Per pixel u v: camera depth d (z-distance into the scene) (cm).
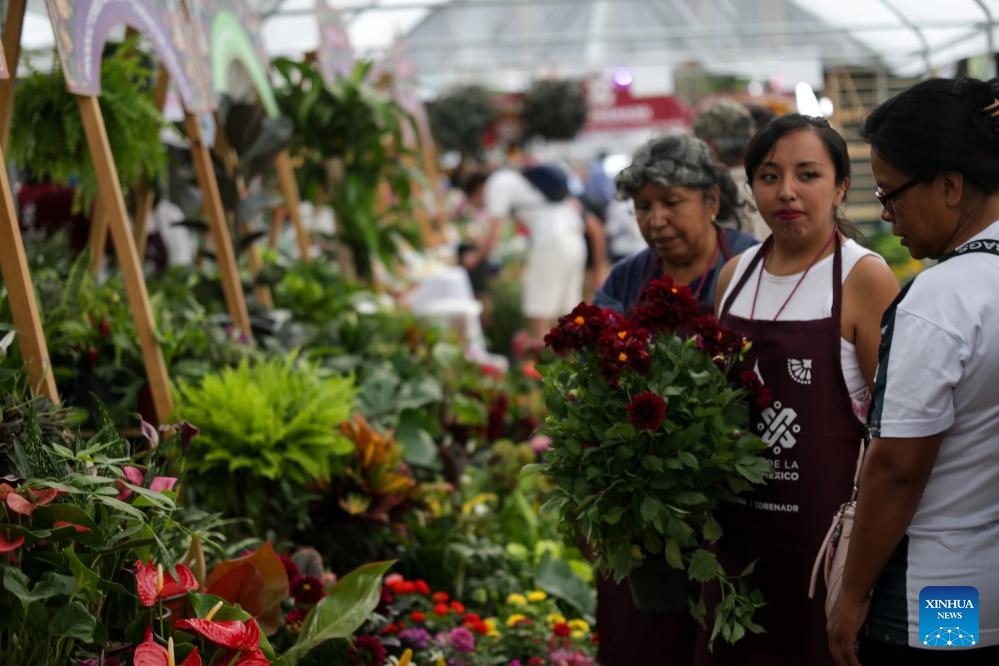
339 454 394
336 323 563
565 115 1083
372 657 312
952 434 211
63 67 319
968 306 206
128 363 383
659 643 301
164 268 595
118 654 249
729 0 1140
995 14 757
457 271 898
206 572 332
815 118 264
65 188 545
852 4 896
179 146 515
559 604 421
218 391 375
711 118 391
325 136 651
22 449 240
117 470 244
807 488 256
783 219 261
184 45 427
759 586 261
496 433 579
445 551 417
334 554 396
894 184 215
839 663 227
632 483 260
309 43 981
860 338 255
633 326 271
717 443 255
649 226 322
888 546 215
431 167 996
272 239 655
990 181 209
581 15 1241
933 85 213
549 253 1027
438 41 1237
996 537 212
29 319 281
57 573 221
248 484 374
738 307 274
